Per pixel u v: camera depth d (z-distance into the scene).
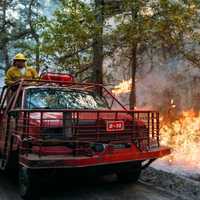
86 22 12.77
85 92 8.69
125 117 7.12
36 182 6.80
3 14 26.28
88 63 14.16
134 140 7.02
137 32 11.99
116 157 6.70
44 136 6.49
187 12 11.87
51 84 8.57
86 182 8.16
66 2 12.98
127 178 7.87
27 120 6.64
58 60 14.07
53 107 7.86
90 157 6.47
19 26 25.19
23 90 8.02
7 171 9.35
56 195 7.28
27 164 6.31
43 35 13.42
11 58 25.39
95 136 6.75
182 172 8.41
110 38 12.77
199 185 7.23
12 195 7.38
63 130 6.60
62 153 6.53
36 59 14.26
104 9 12.78
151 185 7.73
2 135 8.16
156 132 7.54
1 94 9.15
